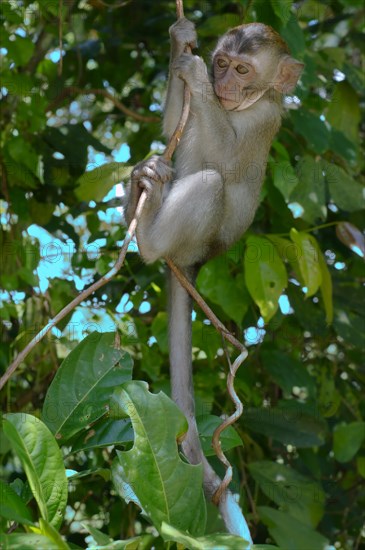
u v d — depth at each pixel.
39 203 8.15
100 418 5.11
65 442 4.90
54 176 8.20
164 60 9.42
